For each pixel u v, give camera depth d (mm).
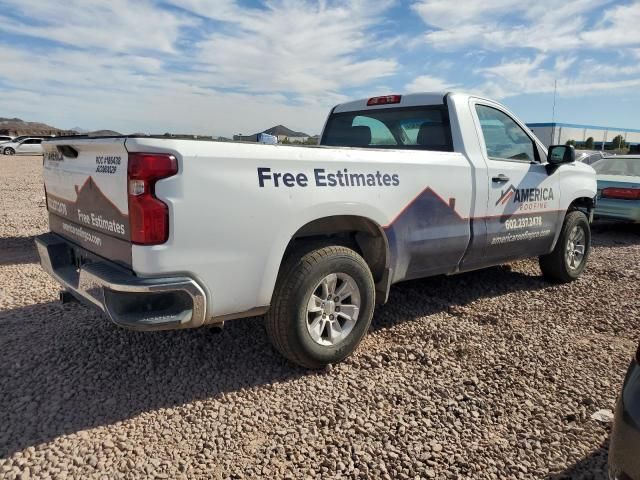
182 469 2570
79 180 3361
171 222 2756
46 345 3852
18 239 7730
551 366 3721
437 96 4684
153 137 2785
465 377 3523
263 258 3133
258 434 2861
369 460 2660
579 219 5809
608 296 5410
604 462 2680
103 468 2557
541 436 2893
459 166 4355
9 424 2881
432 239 4172
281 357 3758
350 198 3518
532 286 5770
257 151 3068
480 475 2574
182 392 3262
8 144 38312
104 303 2840
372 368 3652
